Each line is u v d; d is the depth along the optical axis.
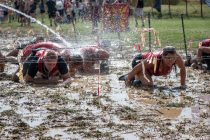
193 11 41.00
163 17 37.19
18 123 6.27
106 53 12.19
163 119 6.48
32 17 34.47
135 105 7.56
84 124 6.19
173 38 19.73
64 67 10.05
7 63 13.27
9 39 22.42
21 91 8.97
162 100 8.01
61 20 34.94
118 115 6.79
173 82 10.16
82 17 32.78
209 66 12.23
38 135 5.68
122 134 5.69
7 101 7.91
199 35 20.47
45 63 9.50
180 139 5.43
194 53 15.38
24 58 11.45
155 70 8.71
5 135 5.67
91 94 8.66
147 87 9.42
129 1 22.33
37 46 11.27
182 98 8.16
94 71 12.15
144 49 16.84
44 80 10.10
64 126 6.13
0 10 38.44
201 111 6.96
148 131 5.81
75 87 9.56
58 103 7.76
